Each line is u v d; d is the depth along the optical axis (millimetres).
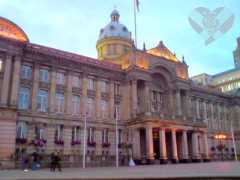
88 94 53969
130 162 46500
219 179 14320
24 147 43250
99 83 55812
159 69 63625
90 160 44094
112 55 79750
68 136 48656
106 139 53594
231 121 76250
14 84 42750
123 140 55406
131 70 57875
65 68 51781
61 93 50750
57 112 48875
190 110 68188
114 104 56969
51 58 50094
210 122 76125
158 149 56781
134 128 53656
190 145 60781
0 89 41750
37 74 48062
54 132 47312
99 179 16031
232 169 22469
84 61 53875
